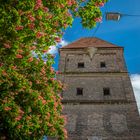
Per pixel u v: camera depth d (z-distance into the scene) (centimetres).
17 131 1202
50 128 1352
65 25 1160
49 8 1102
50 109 1365
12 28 1012
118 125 2403
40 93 1342
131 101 2600
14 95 1220
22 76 1240
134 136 2305
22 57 1139
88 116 2502
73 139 2323
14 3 1003
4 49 1053
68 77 2955
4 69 1148
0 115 1195
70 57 3262
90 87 2819
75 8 1209
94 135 2341
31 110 1251
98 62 3173
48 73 1424
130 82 2842
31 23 1024
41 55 1283
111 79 2908
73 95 2725
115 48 3375
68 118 2489
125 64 3109
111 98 2664
